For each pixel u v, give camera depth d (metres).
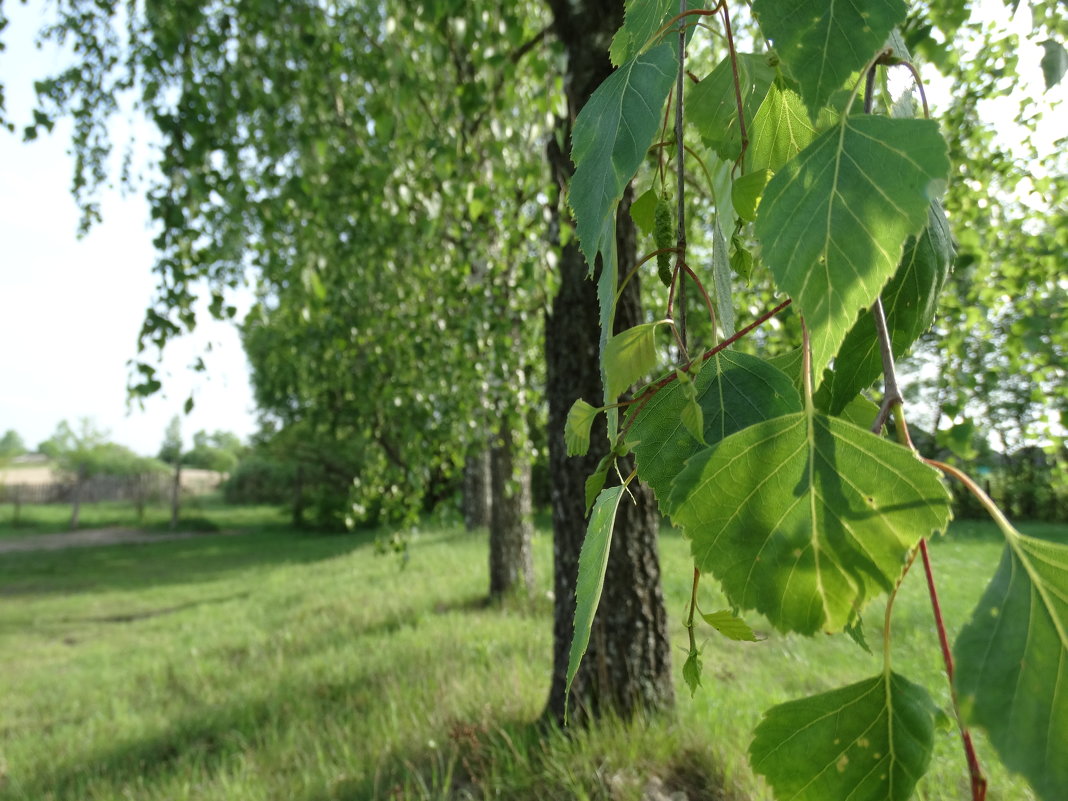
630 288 3.16
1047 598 0.35
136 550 22.98
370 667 5.89
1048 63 1.01
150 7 4.38
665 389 0.52
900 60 0.50
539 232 4.91
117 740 5.24
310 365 7.89
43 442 60.00
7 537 29.34
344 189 5.79
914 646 3.09
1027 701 0.33
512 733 3.68
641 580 3.61
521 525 8.41
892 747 0.45
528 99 4.49
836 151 0.41
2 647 10.05
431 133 5.08
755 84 0.64
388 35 4.35
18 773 4.86
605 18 3.39
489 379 6.41
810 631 0.42
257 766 4.26
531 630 6.34
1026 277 4.02
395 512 6.54
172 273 3.89
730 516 0.43
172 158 3.98
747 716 3.50
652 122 0.46
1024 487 9.70
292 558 17.67
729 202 0.66
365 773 3.81
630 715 3.54
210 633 9.16
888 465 0.41
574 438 0.53
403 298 6.68
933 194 0.37
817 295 0.40
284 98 4.88
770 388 0.50
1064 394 4.09
